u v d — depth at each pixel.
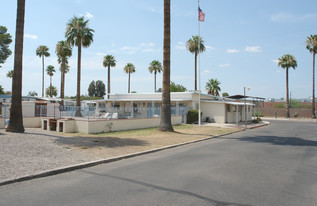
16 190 5.00
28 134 12.70
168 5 16.28
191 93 28.23
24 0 13.83
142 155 9.18
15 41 13.62
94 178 5.95
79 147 9.77
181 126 22.33
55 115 19.78
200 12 22.23
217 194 4.80
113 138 12.71
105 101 35.72
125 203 4.30
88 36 31.14
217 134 16.52
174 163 7.70
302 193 4.93
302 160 8.25
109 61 49.44
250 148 10.91
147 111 21.47
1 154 7.69
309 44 43.00
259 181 5.72
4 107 17.12
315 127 24.67
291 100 56.88
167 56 16.42
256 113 44.69
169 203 4.32
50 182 5.61
